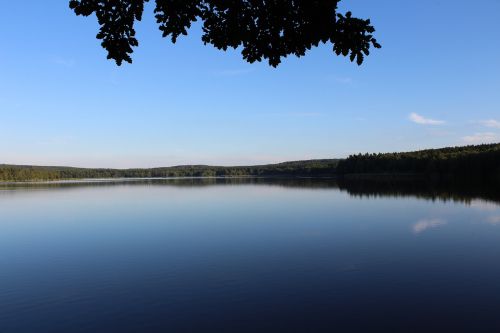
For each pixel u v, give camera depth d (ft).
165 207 127.34
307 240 66.33
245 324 33.27
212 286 42.70
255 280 44.47
